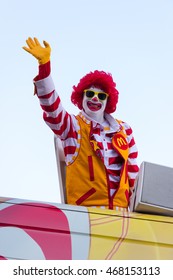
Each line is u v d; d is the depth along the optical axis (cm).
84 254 507
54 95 672
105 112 740
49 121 684
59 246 507
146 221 551
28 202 538
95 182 672
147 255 520
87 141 692
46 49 667
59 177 705
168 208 612
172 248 530
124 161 694
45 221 522
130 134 736
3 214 521
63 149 702
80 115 718
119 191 676
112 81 750
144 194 614
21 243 501
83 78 748
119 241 524
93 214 543
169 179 627
